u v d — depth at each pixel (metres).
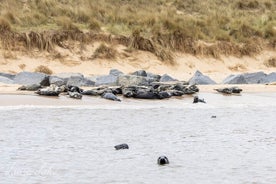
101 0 140.62
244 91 91.75
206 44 121.00
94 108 68.31
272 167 40.53
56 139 49.16
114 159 42.44
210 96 84.44
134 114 64.81
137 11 136.88
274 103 78.31
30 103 69.50
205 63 117.19
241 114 67.19
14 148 45.22
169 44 117.25
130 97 79.00
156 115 64.56
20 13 118.19
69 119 59.78
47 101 71.56
